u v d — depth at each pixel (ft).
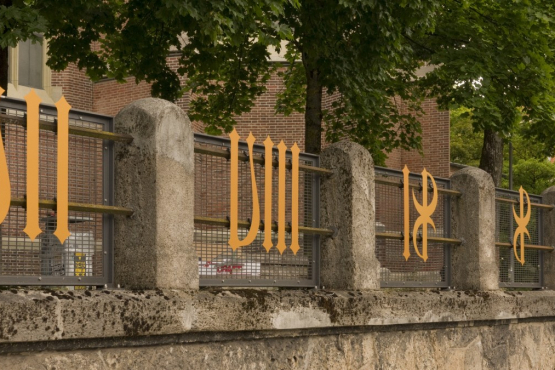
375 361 27.30
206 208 22.94
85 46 49.93
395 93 68.18
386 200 29.63
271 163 24.66
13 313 16.78
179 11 36.76
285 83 70.18
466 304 31.19
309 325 24.23
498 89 58.95
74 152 20.24
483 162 75.00
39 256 19.29
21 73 95.81
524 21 55.72
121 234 20.92
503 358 34.06
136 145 20.85
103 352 19.01
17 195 18.66
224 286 23.47
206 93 63.87
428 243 32.35
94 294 18.71
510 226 36.96
